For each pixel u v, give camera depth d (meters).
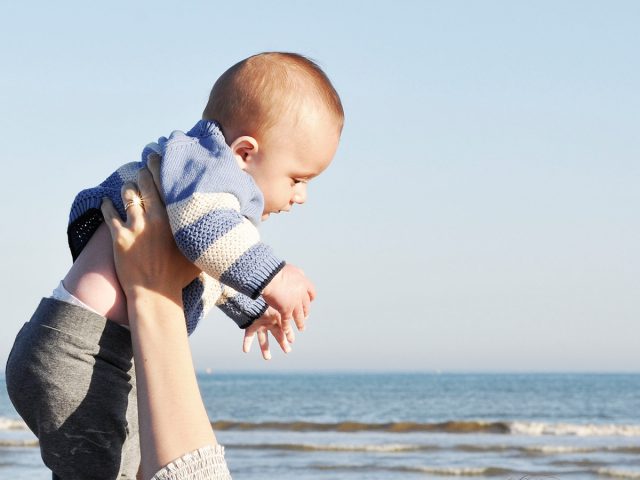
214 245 1.66
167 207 1.67
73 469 1.68
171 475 1.43
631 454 13.02
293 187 1.99
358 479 10.18
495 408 36.78
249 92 1.92
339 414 32.25
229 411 34.59
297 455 12.68
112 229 1.65
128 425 1.75
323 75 2.02
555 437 16.38
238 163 1.92
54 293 1.75
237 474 10.56
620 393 53.62
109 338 1.70
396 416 31.16
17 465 10.75
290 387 70.50
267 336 2.18
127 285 1.62
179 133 1.86
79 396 1.66
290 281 1.79
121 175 1.83
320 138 1.96
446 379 111.25
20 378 1.68
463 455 12.81
